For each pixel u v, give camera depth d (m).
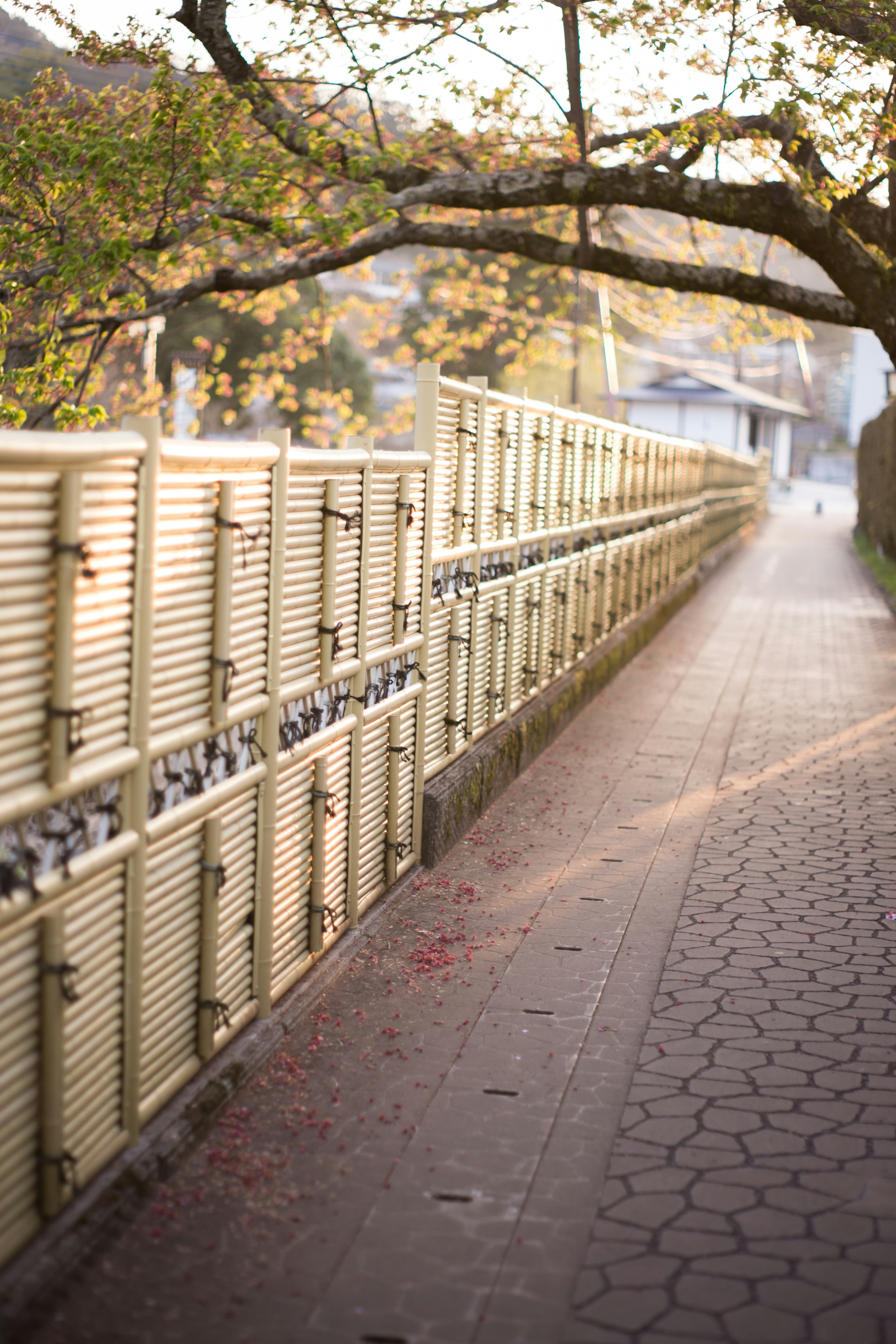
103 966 3.36
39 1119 3.12
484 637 8.04
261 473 4.21
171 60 8.25
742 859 6.72
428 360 13.94
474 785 7.39
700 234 12.05
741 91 7.98
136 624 3.38
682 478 18.67
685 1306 3.04
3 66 9.03
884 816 7.50
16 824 2.92
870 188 8.53
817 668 13.17
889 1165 3.67
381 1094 4.19
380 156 8.32
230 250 10.75
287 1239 3.36
